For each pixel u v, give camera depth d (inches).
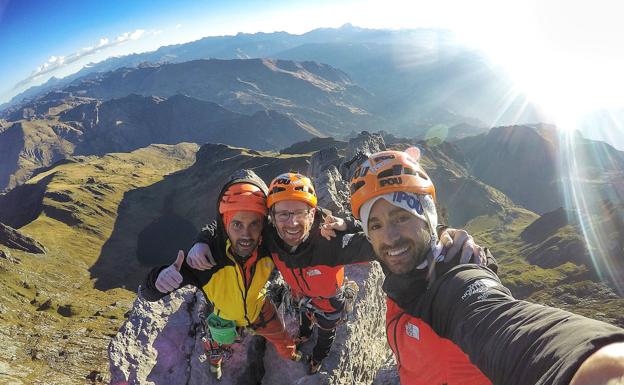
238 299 60.5
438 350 33.3
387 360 102.9
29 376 951.6
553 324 23.4
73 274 2064.5
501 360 24.3
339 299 63.9
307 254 57.6
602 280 1594.5
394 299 36.6
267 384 75.6
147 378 69.9
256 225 56.2
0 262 1755.7
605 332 20.1
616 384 16.9
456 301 30.8
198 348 75.0
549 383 20.1
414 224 34.0
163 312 79.2
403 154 36.2
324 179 140.1
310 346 76.0
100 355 1085.8
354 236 56.3
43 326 1300.4
